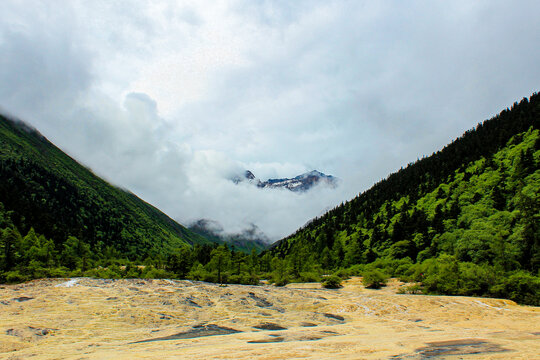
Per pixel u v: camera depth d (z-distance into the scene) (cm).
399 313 3222
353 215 14400
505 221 7162
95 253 14638
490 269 4809
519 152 9638
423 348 1552
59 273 6366
